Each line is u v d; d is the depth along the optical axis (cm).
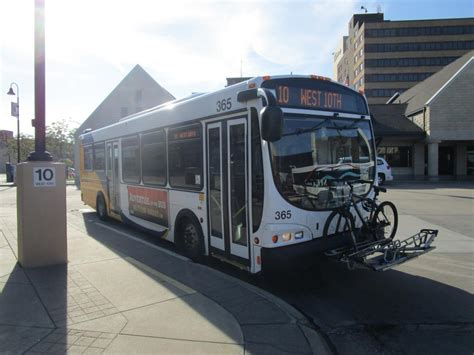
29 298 464
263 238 493
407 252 527
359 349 385
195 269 586
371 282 585
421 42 9538
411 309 482
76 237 823
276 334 378
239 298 467
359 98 616
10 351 344
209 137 607
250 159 516
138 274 555
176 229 709
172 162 721
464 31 9444
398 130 3006
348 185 576
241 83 538
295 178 512
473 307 489
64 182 609
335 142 567
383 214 595
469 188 2250
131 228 1006
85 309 432
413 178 3120
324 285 571
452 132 2881
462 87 2867
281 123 441
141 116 852
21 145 5303
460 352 377
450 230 987
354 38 10700
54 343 357
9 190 2520
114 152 1012
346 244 541
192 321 402
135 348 349
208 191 613
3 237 838
